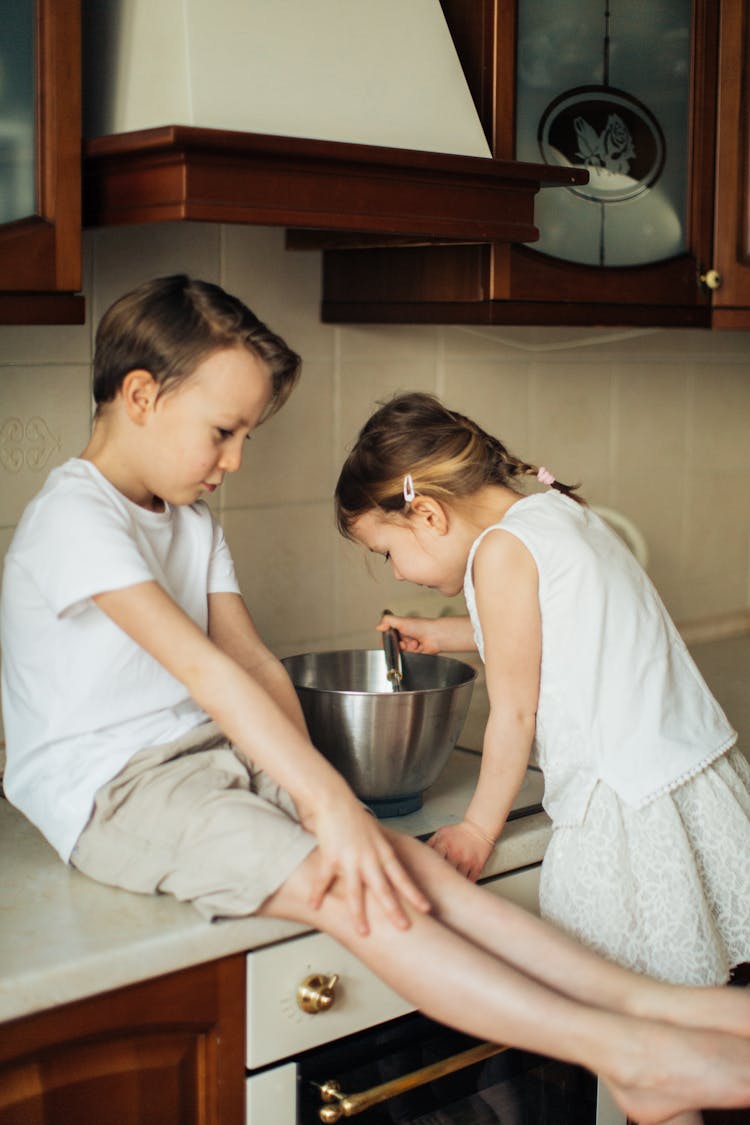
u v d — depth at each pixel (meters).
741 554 2.56
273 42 1.37
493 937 1.26
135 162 1.31
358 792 1.43
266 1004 1.23
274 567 1.88
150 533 1.34
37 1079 1.12
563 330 2.18
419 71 1.50
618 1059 1.16
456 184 1.48
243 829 1.20
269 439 1.84
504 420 2.13
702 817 1.41
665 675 1.43
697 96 1.83
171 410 1.25
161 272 1.69
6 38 1.26
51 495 1.28
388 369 1.97
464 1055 1.36
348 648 1.99
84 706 1.27
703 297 1.89
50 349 1.60
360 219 1.40
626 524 2.30
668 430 2.38
